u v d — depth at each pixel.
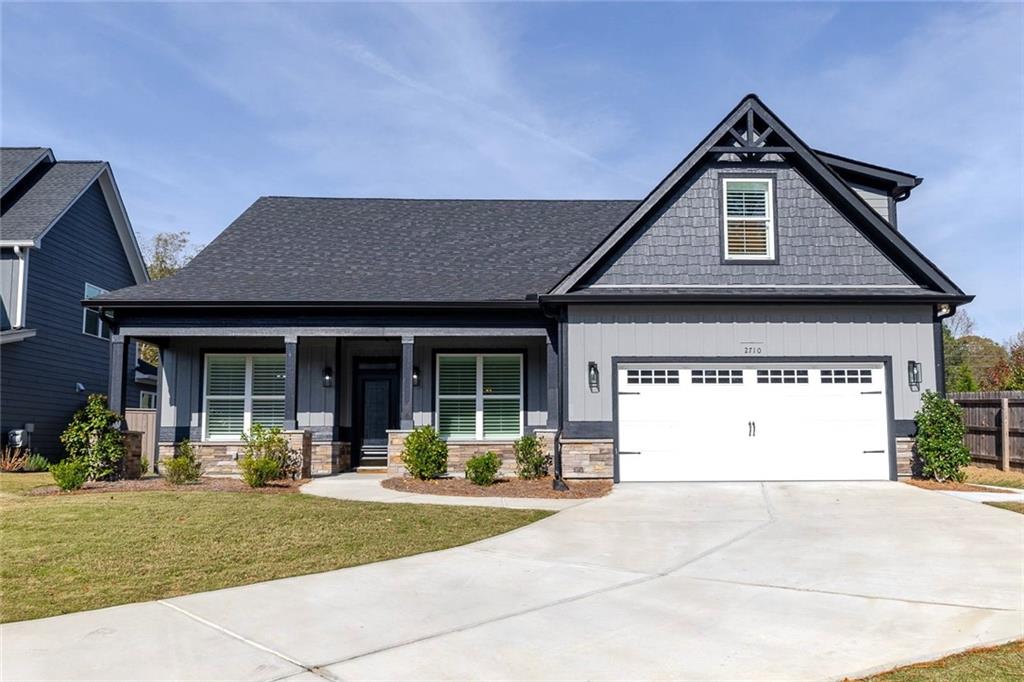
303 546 8.62
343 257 17.52
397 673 5.04
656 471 14.44
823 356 14.62
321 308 15.58
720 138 14.95
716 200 15.09
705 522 10.32
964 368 30.47
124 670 5.09
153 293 15.71
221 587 7.16
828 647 5.47
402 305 15.46
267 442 14.60
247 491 12.47
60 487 12.45
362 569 7.82
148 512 10.13
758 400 14.57
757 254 14.98
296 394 16.12
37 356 20.78
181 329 15.73
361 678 4.96
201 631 5.91
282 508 10.55
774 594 6.87
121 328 15.72
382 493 12.52
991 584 7.10
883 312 14.73
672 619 6.16
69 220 22.34
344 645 5.59
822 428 14.50
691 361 14.66
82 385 23.00
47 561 7.80
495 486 13.59
